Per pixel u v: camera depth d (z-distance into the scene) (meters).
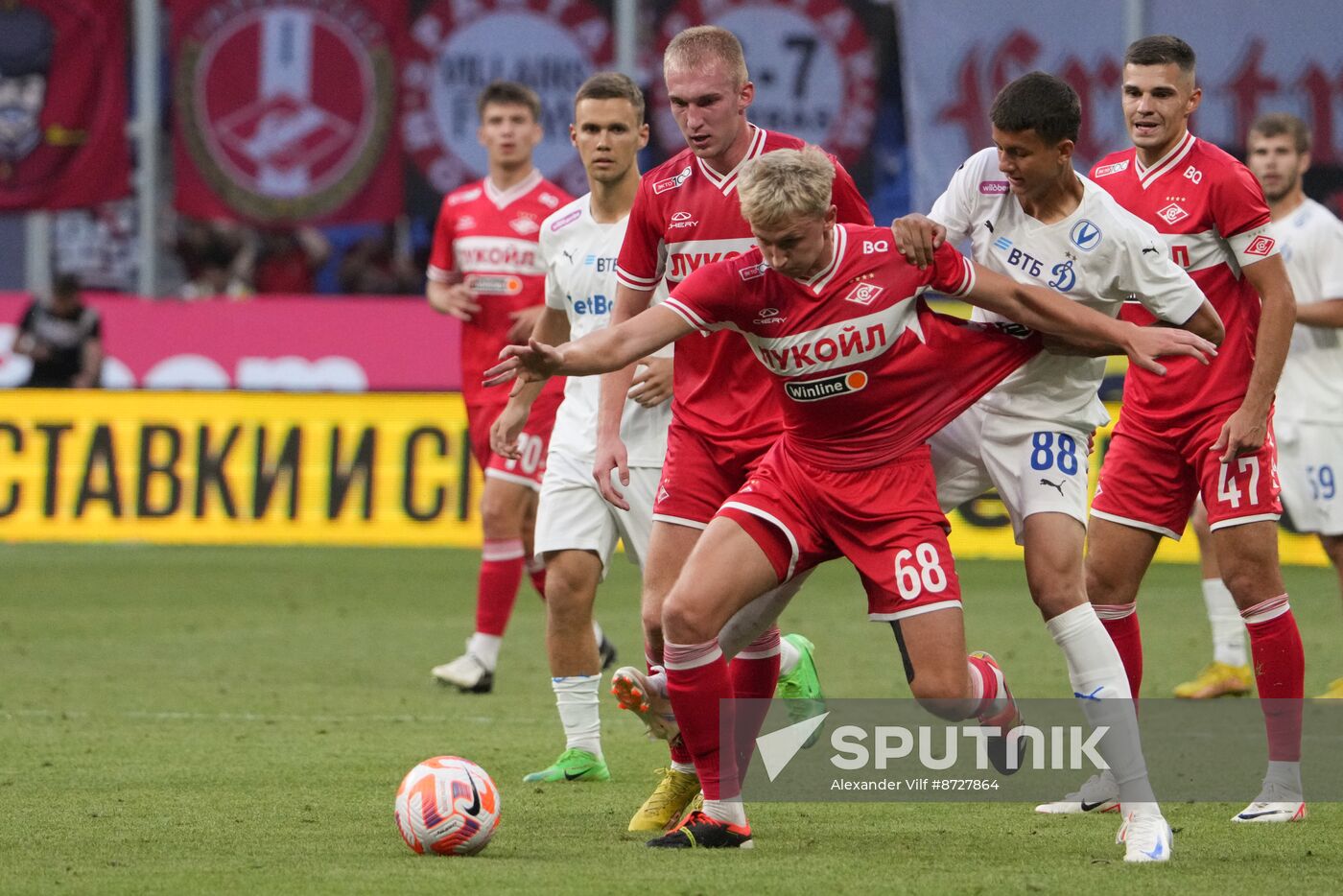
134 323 56.59
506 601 30.80
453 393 53.12
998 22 55.75
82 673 32.19
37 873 16.67
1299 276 29.33
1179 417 21.19
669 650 17.94
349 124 57.97
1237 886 16.17
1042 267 18.86
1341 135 55.16
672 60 19.67
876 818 20.06
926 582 17.70
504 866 17.05
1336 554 29.78
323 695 30.02
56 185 58.38
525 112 33.97
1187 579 47.88
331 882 16.25
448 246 34.62
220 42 57.72
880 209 57.94
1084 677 18.33
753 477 18.39
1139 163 21.70
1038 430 19.02
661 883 16.25
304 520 53.41
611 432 20.78
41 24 58.03
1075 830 19.33
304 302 56.53
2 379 56.41
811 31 57.12
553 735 26.08
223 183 58.09
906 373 17.66
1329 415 29.34
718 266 17.70
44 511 54.00
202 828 19.06
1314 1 54.91
